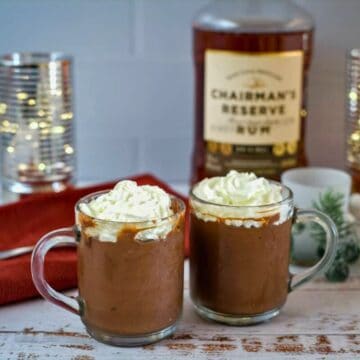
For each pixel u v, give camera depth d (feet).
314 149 3.22
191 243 2.22
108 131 3.20
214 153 2.90
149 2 3.04
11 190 3.02
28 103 2.91
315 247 2.49
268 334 2.17
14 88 2.90
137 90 3.15
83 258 2.07
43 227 2.66
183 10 3.06
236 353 2.08
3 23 3.05
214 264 2.16
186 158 3.25
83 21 3.05
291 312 2.28
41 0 3.02
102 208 2.06
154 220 2.01
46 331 2.18
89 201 2.13
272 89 2.80
